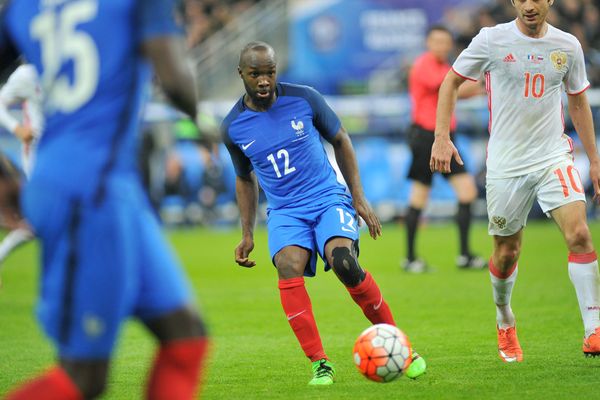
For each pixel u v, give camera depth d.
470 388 19.31
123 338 27.14
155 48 12.00
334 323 29.55
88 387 11.89
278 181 21.20
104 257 11.70
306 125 21.20
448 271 42.25
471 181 42.88
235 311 32.44
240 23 81.88
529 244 52.84
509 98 21.70
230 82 79.12
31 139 30.88
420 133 41.62
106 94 12.05
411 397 18.58
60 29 12.30
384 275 41.25
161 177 64.94
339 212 20.83
